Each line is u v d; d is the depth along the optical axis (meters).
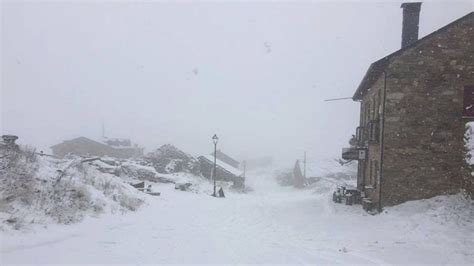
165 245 10.93
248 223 17.50
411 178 18.38
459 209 16.42
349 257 10.81
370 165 22.28
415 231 14.54
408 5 21.38
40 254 8.77
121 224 13.31
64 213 12.09
